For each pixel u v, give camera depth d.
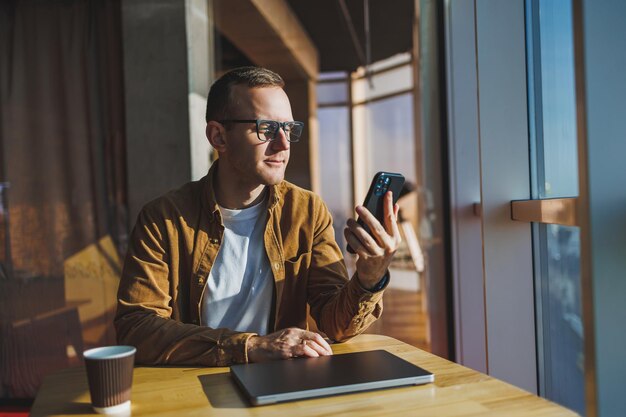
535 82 1.86
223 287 1.51
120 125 3.56
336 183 5.64
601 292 1.02
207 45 3.70
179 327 1.29
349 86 5.47
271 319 1.53
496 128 1.89
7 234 3.61
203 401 0.99
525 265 1.88
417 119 4.15
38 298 3.60
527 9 1.89
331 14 4.88
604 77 1.02
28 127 3.61
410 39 4.39
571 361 1.62
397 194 1.29
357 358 1.17
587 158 1.02
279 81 1.47
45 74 3.60
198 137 3.53
